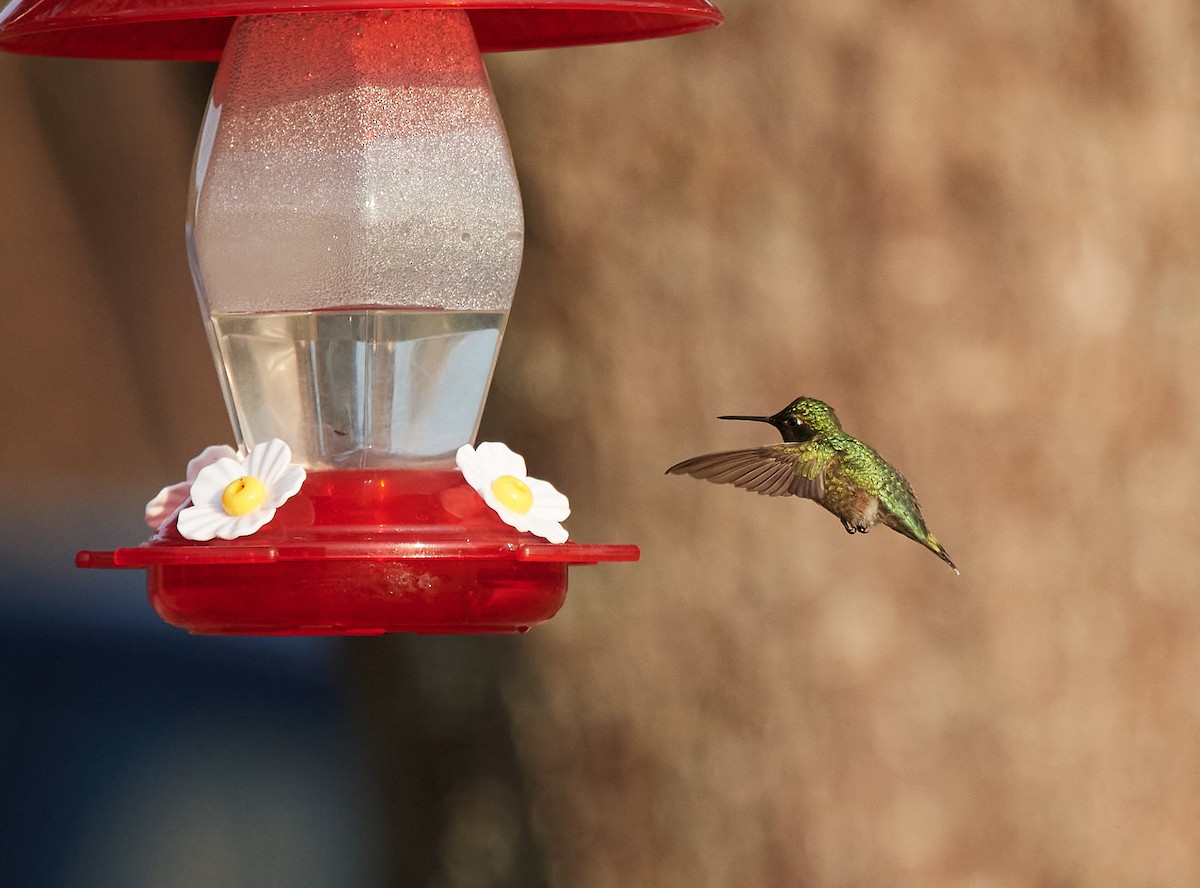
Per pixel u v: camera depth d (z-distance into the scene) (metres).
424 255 7.10
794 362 9.58
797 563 9.62
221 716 21.19
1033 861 9.45
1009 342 9.44
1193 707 9.66
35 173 21.53
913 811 9.46
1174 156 9.65
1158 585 9.60
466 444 7.32
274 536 6.46
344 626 6.48
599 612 9.97
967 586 9.45
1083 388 9.48
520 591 6.57
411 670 11.02
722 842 9.69
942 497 9.45
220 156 7.04
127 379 22.97
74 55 7.67
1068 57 9.54
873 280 9.49
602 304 9.87
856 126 9.51
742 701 9.66
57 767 20.41
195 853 19.62
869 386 9.48
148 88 20.88
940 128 9.47
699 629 9.77
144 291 22.58
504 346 10.12
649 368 9.80
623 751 9.98
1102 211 9.52
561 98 9.89
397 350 7.12
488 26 7.88
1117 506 9.56
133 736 21.23
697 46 9.73
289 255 7.04
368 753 11.42
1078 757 9.48
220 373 7.21
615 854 9.99
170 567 6.47
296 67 7.04
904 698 9.49
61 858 19.45
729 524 9.73
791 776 9.57
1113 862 9.55
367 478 6.71
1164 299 9.65
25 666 21.69
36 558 22.94
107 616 22.77
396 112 7.07
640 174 9.81
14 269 22.08
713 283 9.70
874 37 9.49
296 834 19.67
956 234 9.46
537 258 10.01
